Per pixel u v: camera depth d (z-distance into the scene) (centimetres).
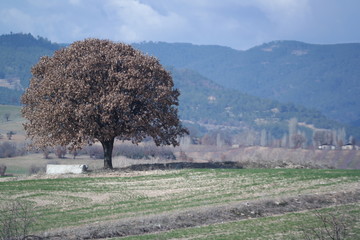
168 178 6512
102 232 3909
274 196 5097
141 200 5238
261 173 6656
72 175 6912
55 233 3834
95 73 6800
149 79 6950
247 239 3578
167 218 4300
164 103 7144
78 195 5578
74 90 6519
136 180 6450
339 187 5541
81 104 6556
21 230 3922
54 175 6925
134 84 6662
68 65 6919
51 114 6544
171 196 5391
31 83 7175
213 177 6462
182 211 4516
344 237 3291
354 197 5128
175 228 4147
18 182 6388
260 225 4038
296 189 5494
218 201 4991
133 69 6850
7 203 5150
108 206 4969
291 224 4009
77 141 6781
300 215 4362
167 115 7125
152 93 6938
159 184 6144
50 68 7075
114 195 5547
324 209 4569
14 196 5538
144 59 7194
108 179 6556
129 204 5044
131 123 6844
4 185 6188
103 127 6775
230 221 4278
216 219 4378
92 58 6762
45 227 4109
